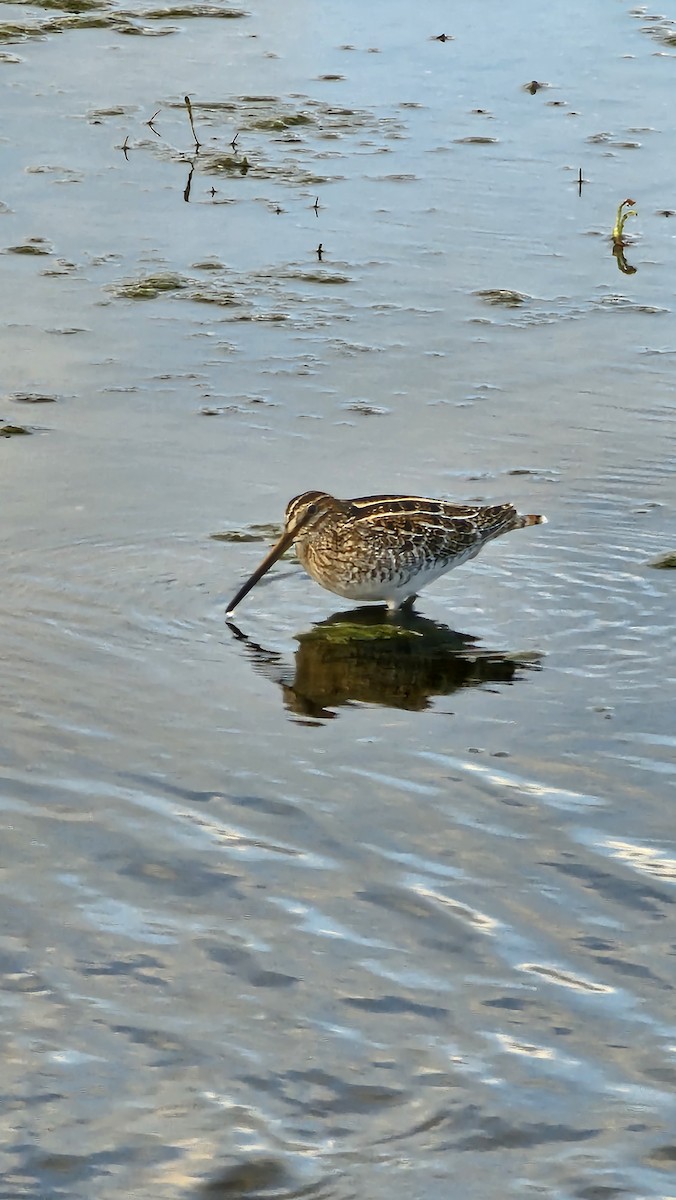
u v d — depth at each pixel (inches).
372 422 541.6
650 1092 259.0
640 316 621.3
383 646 417.4
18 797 336.5
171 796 340.5
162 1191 237.8
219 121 788.0
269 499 489.1
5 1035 266.8
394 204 706.8
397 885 311.3
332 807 339.0
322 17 931.3
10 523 467.2
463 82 842.2
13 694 380.2
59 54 866.1
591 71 858.8
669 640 418.9
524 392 564.4
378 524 433.1
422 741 369.4
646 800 344.2
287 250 665.6
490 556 468.4
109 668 397.4
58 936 292.2
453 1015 275.1
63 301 618.8
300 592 450.6
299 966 286.5
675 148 768.3
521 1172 242.7
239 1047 266.4
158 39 893.8
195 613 429.4
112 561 450.9
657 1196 238.7
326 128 784.9
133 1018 272.2
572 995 280.8
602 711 383.6
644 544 470.0
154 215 692.7
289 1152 245.3
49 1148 245.0
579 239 682.2
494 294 636.1
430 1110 254.2
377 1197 237.6
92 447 517.0
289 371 574.9
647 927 300.2
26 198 703.1
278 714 379.9
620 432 537.6
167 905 302.4
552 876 315.6
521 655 412.8
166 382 563.5
